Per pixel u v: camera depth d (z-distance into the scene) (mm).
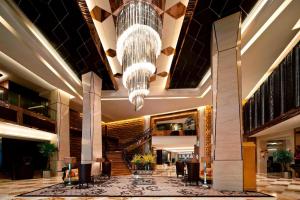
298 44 9031
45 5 7434
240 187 6898
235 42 7414
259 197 5984
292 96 9797
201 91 14898
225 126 7301
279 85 11273
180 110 19812
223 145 7254
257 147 17781
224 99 7422
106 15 7848
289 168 13344
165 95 15656
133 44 6836
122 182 9781
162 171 17609
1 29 7801
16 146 14547
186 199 5762
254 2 7176
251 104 16516
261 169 17219
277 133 14992
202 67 12109
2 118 10031
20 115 11164
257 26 7648
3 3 6855
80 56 10961
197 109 19375
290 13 6949
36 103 13562
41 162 15125
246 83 13312
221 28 7656
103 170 11805
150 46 6934
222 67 7555
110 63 11781
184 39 9445
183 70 12695
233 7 7496
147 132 21281
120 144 21547
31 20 8148
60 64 11328
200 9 7605
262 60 10211
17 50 9312
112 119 22719
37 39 8961
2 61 10758
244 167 7188
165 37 9297
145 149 20828
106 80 14195
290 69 9984
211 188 7551
